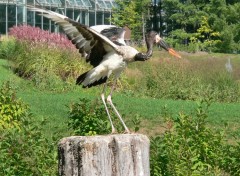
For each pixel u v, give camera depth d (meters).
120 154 6.80
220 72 28.77
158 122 18.98
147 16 61.50
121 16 57.53
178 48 58.41
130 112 20.20
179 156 9.57
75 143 6.80
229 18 63.03
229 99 26.31
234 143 14.38
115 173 6.80
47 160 9.26
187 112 20.91
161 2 65.69
